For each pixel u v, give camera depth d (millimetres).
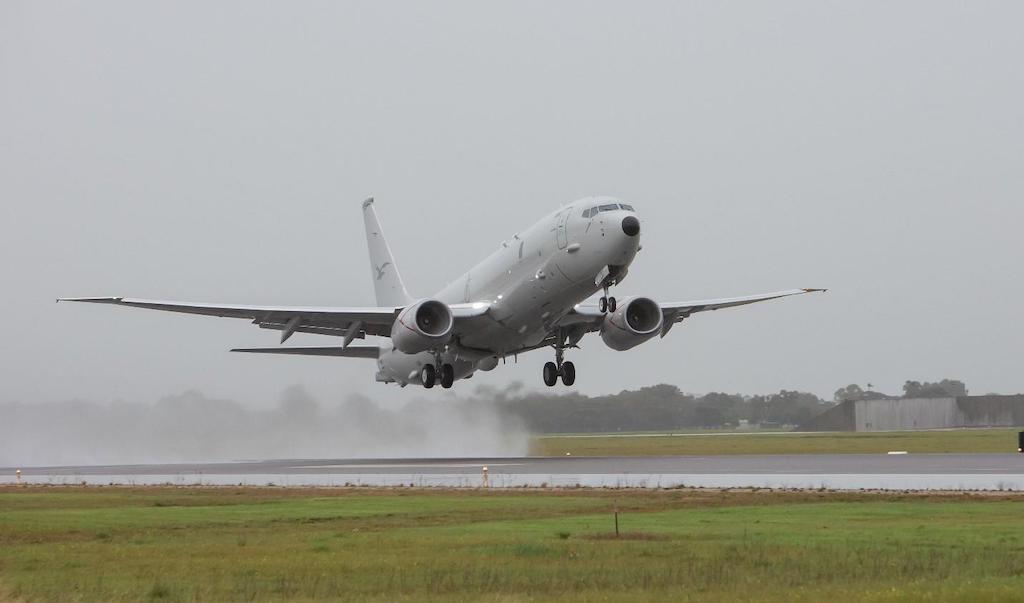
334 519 77438
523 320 144375
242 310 148500
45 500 101188
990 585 43406
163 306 145375
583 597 43031
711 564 51125
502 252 146875
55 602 44469
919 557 51938
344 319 153375
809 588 44250
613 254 125750
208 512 84562
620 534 63688
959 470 107812
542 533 65375
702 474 109500
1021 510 74500
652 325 147750
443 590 45688
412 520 75750
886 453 158750
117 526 74250
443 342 141125
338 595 45062
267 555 57344
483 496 96875
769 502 83875
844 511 75562
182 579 49625
